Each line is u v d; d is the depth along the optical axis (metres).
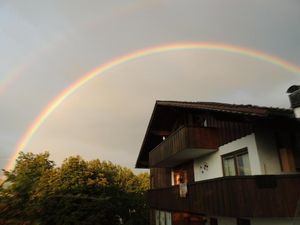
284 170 10.59
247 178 9.84
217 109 11.43
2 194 10.78
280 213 9.07
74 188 27.27
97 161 33.31
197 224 17.09
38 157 20.08
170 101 17.09
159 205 19.11
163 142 18.73
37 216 10.84
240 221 12.37
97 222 27.36
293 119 9.29
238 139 12.88
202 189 12.55
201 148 14.64
